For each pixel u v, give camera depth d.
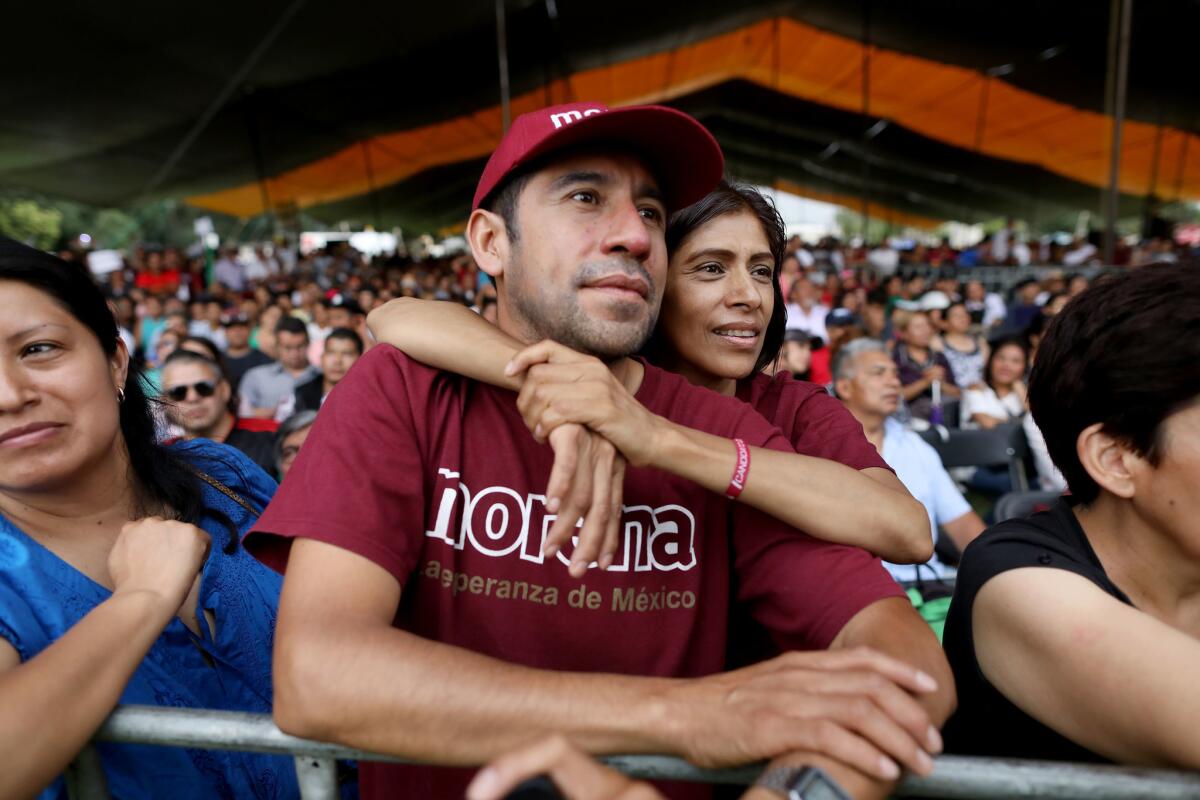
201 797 1.17
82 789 0.95
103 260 13.52
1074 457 1.09
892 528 1.05
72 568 1.18
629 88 21.25
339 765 1.37
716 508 1.10
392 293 14.61
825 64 19.25
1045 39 14.87
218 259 16.03
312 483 0.98
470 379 1.10
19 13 9.81
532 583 1.03
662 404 1.17
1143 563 1.07
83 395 1.15
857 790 0.74
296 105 16.28
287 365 5.50
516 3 12.55
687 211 1.50
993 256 16.45
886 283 11.08
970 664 1.09
